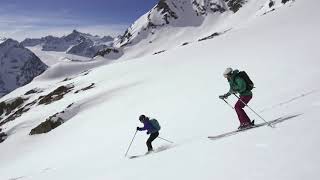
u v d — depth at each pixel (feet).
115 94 198.18
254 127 39.37
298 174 22.08
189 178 27.76
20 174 104.12
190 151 37.29
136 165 40.01
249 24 374.22
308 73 86.84
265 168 24.62
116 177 36.19
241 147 31.35
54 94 284.82
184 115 88.48
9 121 268.00
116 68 303.89
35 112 248.32
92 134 126.41
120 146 78.07
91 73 332.39
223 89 109.50
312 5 324.39
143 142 71.31
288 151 26.35
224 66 158.20
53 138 162.81
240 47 209.36
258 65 129.59
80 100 207.92
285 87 76.38
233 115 63.00
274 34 224.12
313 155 24.02
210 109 84.74
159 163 36.55
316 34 163.84
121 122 123.75
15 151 167.63
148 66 258.16
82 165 63.26
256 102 68.28
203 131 56.65
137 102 149.28
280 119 38.75
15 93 555.69
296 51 131.44
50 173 64.18
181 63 222.69
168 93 142.20
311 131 29.12
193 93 122.52
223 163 28.60
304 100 47.52
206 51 243.19
